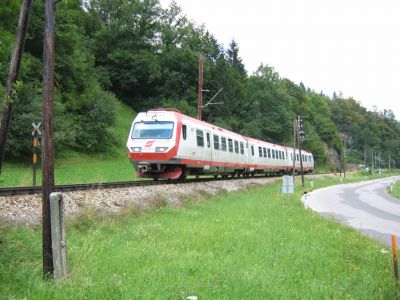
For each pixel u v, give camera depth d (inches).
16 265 278.7
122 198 579.8
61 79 1791.3
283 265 337.1
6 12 883.4
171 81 2861.7
